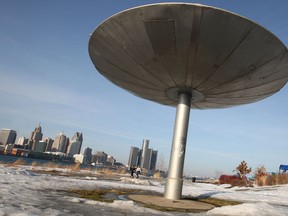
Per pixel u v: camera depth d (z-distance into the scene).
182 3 7.97
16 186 10.65
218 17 8.18
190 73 11.30
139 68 11.88
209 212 9.55
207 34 8.85
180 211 9.45
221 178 47.44
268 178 38.09
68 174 23.81
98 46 11.21
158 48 10.01
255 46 9.15
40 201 8.06
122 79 13.78
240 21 8.21
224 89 12.41
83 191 11.95
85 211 7.31
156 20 8.76
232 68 10.41
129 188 15.90
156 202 10.68
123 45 10.43
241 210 9.59
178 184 11.77
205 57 9.97
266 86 11.97
